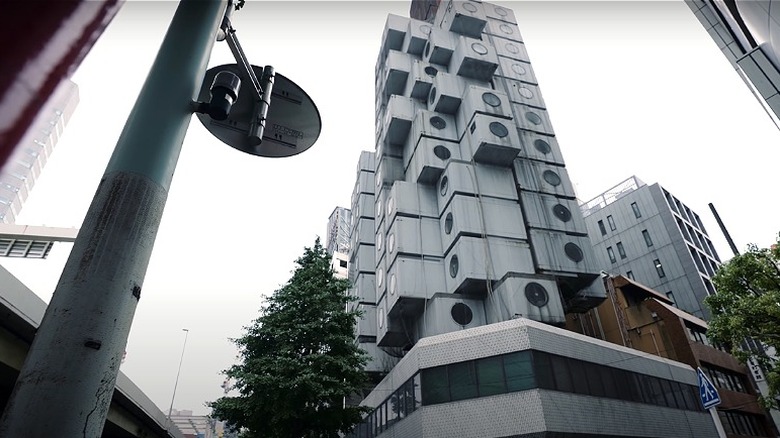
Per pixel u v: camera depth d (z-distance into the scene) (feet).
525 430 52.95
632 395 65.26
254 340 48.98
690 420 71.46
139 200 6.57
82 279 5.94
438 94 108.58
